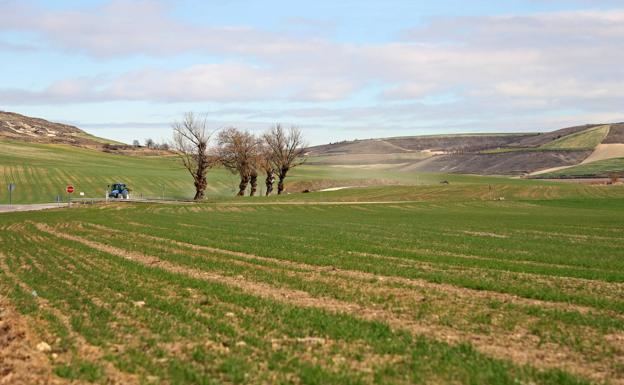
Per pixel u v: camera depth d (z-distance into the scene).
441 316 16.70
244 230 46.41
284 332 14.68
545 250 34.31
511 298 19.55
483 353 12.98
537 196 109.25
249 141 118.50
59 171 133.50
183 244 36.19
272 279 23.00
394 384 10.87
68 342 13.66
